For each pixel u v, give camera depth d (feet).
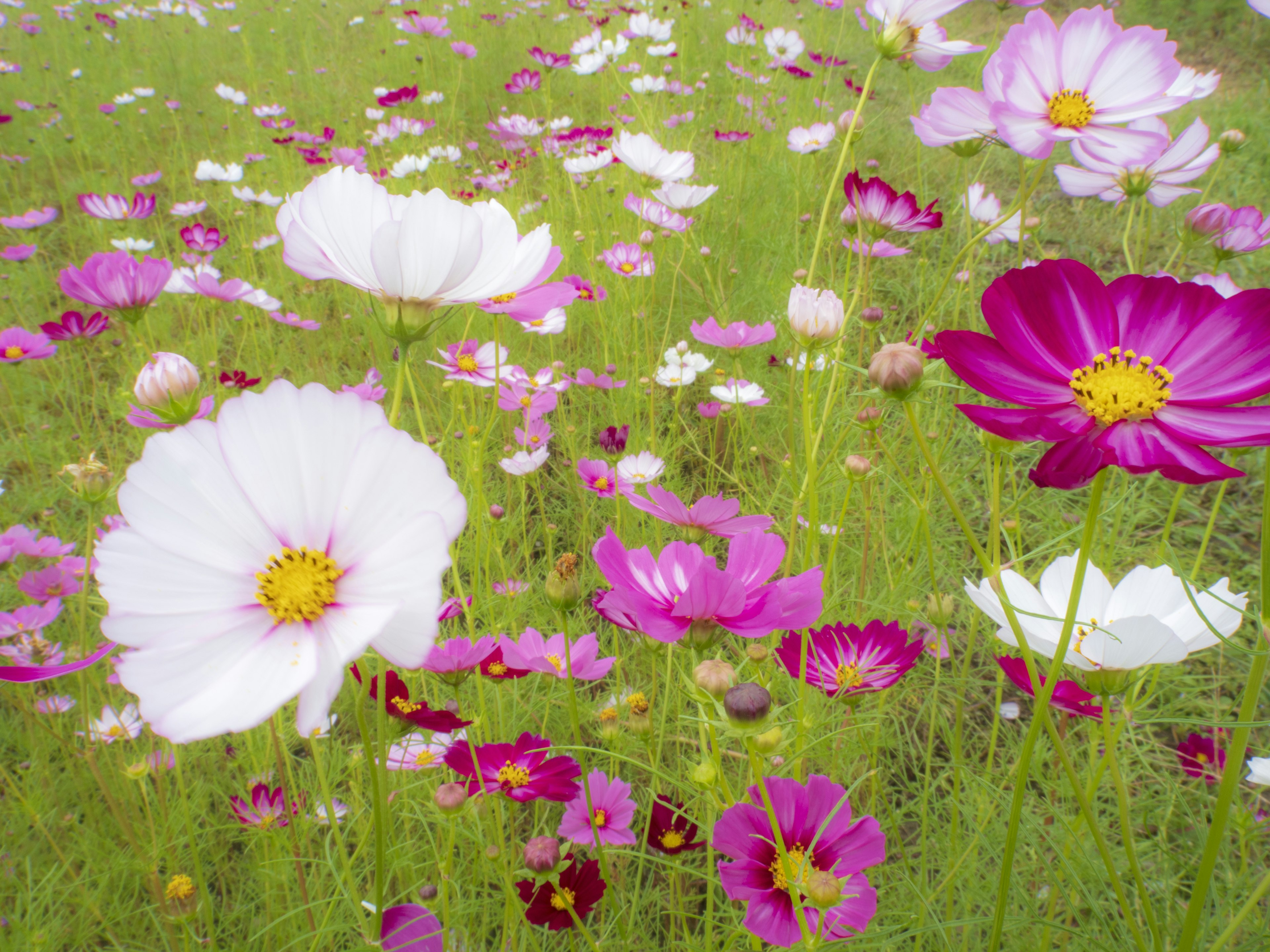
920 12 1.49
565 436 2.74
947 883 1.30
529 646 1.45
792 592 1.03
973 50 1.55
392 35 6.87
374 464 0.74
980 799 1.49
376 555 0.73
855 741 1.60
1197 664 2.00
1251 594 2.13
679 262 3.31
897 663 1.24
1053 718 1.77
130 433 2.86
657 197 2.65
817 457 1.70
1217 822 0.89
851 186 1.71
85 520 2.45
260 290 2.75
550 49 6.40
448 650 1.27
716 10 6.78
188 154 5.32
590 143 3.95
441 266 0.85
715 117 5.07
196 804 1.66
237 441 0.75
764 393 2.71
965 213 2.32
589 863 1.32
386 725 1.23
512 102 5.69
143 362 2.56
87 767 1.75
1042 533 2.31
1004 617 0.91
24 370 3.14
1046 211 3.85
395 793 1.46
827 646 1.28
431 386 2.97
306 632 0.73
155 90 6.13
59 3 8.21
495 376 2.06
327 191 0.87
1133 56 1.30
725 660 1.88
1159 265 3.40
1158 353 0.88
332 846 1.61
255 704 0.70
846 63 5.40
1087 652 0.93
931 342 0.96
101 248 4.01
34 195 4.58
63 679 1.90
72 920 1.48
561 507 2.56
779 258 3.33
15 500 2.51
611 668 1.62
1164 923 1.27
